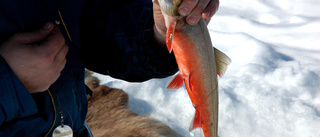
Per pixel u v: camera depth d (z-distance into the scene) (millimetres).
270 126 3795
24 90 1343
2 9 1401
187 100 4023
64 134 1611
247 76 4535
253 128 3785
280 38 5852
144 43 1760
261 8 7246
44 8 1562
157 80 4395
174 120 3910
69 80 1679
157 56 1805
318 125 3695
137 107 4059
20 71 1303
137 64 1828
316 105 4039
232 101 3998
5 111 1322
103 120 3777
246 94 4125
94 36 1830
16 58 1283
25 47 1296
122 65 1851
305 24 6332
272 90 4191
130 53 1791
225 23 6441
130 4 1809
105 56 1854
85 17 1795
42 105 1554
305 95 4188
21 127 1448
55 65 1384
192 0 1250
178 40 1409
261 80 4441
